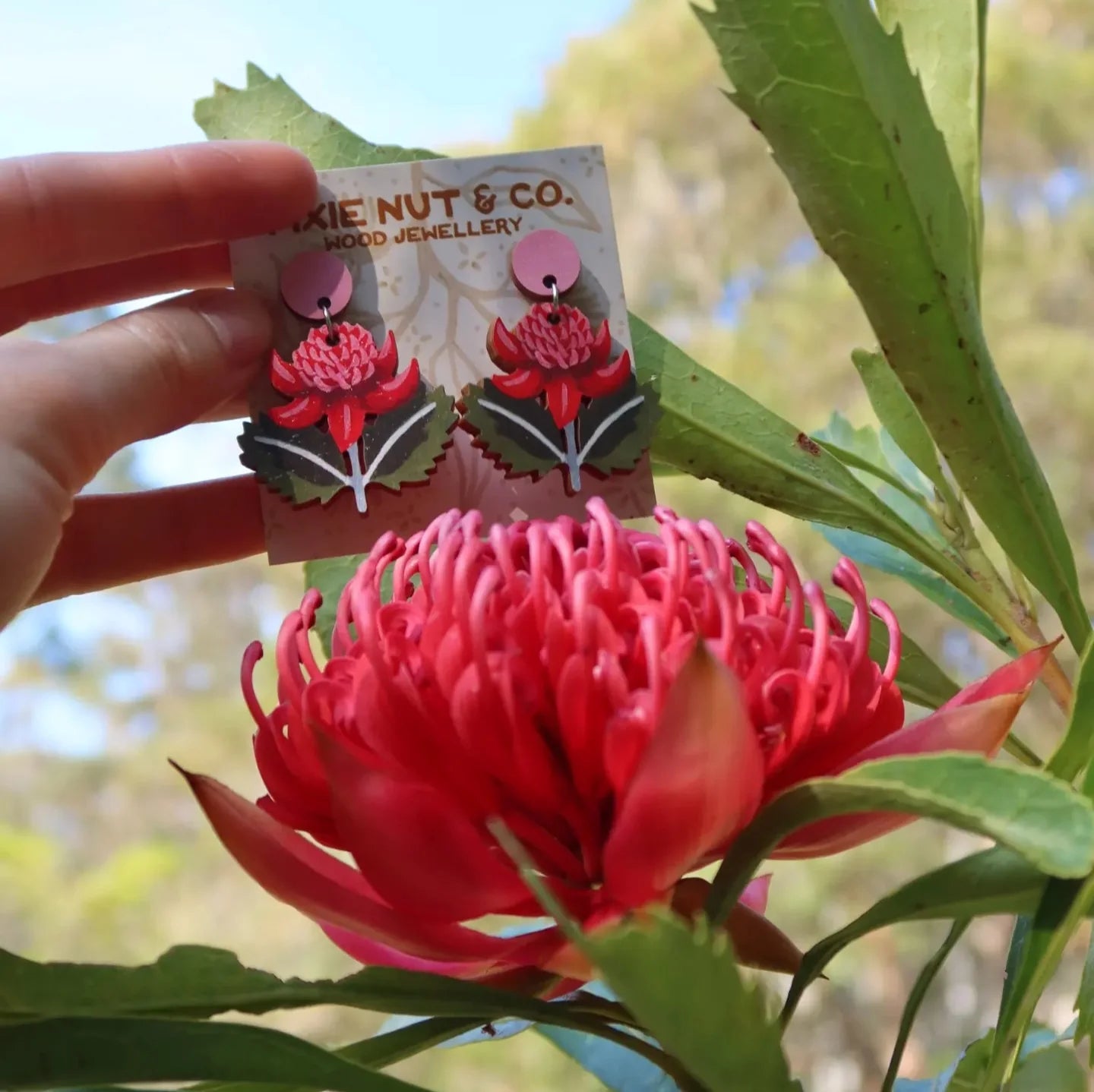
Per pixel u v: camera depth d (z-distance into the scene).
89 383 0.23
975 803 0.17
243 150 0.25
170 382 0.24
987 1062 0.26
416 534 0.23
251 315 0.25
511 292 0.25
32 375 0.23
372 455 0.24
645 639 0.19
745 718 0.18
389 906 0.20
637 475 0.25
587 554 0.21
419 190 0.25
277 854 0.20
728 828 0.19
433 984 0.20
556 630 0.19
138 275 0.31
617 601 0.20
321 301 0.25
